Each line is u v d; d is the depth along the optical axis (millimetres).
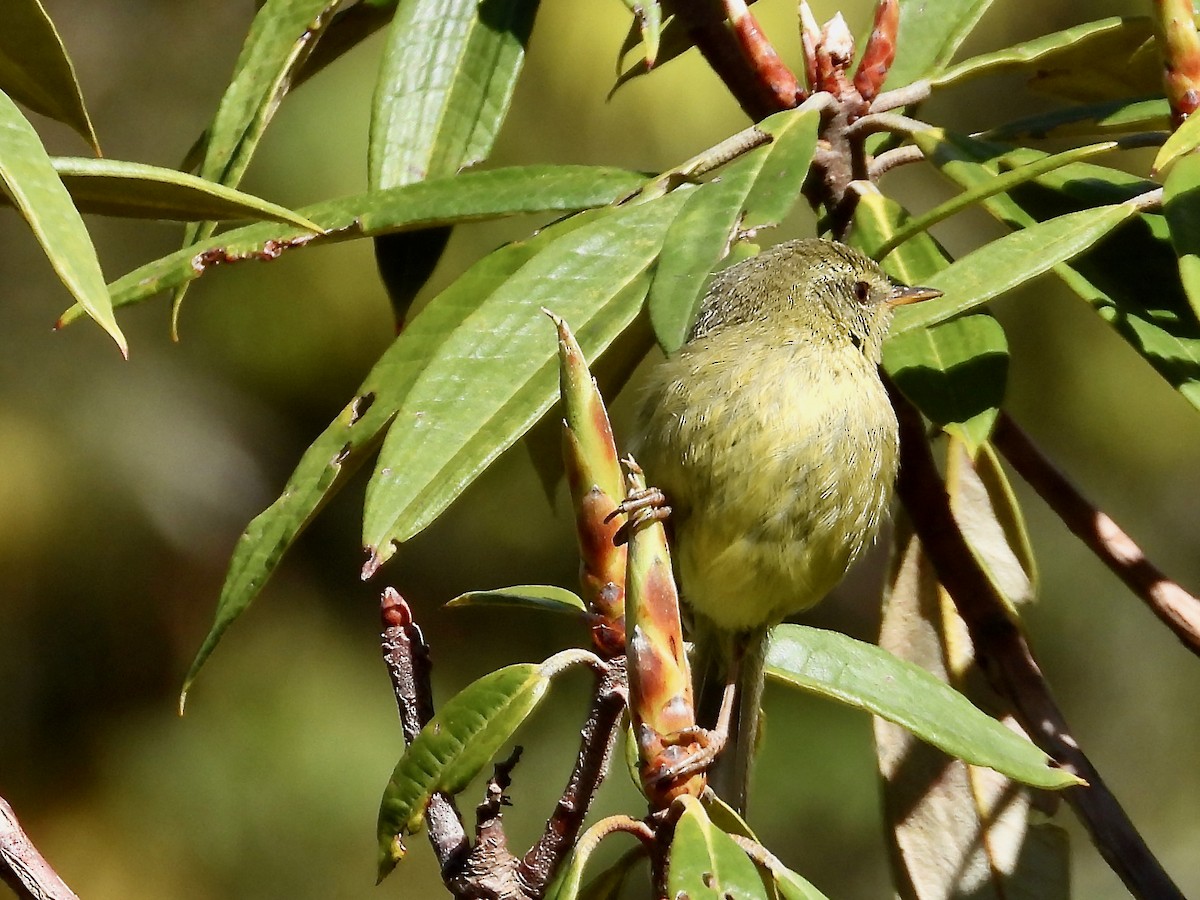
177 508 13438
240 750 13047
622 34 11586
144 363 13625
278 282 13016
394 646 5285
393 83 6637
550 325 5363
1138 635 14922
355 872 13031
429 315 5875
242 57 6488
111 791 12930
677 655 4379
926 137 6297
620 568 4688
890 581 7305
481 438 5133
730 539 6570
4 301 13703
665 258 5191
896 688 5793
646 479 6660
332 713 13219
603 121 11820
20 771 12875
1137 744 15109
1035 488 6828
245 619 13414
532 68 11742
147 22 14078
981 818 6914
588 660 4746
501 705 4816
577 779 4758
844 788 13266
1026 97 12914
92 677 13195
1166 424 13188
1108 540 6559
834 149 6477
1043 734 6273
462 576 13742
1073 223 5578
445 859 4898
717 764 6660
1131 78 7012
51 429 13344
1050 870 6848
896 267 6559
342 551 13719
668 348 4938
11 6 5375
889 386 7203
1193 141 5277
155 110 14062
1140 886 5848
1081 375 13070
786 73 6574
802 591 6750
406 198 6074
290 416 13695
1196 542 14062
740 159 5605
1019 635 6551
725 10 6613
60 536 13180
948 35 7328
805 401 6508
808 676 5852
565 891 4266
